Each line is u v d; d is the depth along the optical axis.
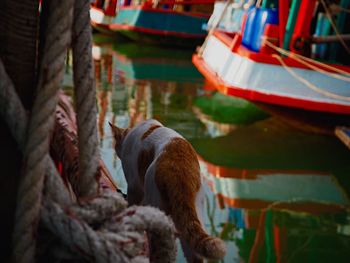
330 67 8.83
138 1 23.77
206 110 10.53
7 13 1.53
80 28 1.54
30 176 1.44
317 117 9.13
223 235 5.36
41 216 1.47
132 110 10.06
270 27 9.26
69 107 3.01
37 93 1.45
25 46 1.56
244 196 6.46
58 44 1.43
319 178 7.29
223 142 8.57
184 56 19.23
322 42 9.17
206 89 12.63
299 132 9.39
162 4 21.62
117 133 4.50
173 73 14.85
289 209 6.16
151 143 3.90
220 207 6.08
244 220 5.77
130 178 4.17
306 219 5.96
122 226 1.57
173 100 11.23
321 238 5.50
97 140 1.61
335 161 7.99
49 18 1.43
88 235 1.45
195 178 3.51
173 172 3.46
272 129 9.49
